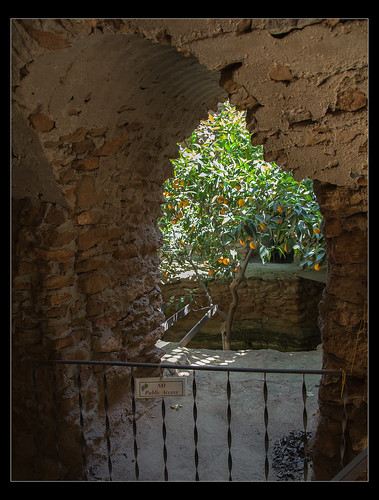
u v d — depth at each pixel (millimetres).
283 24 2096
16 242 3139
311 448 2686
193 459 3260
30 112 2555
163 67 3051
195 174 5238
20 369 3207
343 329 2480
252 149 5352
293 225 4477
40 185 3043
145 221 3984
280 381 4363
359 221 2393
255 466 3168
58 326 3096
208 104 4020
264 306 7242
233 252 5914
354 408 2506
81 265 3260
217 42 2266
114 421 3457
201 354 5023
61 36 2252
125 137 3303
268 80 2316
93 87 2719
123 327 3691
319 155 2396
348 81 2164
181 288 7215
